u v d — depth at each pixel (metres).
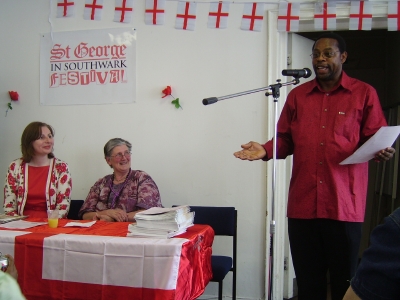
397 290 0.83
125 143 3.01
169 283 1.80
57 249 1.96
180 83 3.39
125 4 3.49
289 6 3.19
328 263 2.13
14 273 1.72
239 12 3.29
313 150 2.13
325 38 2.12
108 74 3.54
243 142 3.28
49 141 2.91
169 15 3.41
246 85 3.28
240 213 3.29
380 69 4.89
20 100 3.71
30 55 3.70
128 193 2.92
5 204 2.88
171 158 3.41
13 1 3.72
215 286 3.31
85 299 1.92
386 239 0.85
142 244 1.85
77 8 3.60
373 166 4.57
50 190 2.88
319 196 2.09
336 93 2.15
